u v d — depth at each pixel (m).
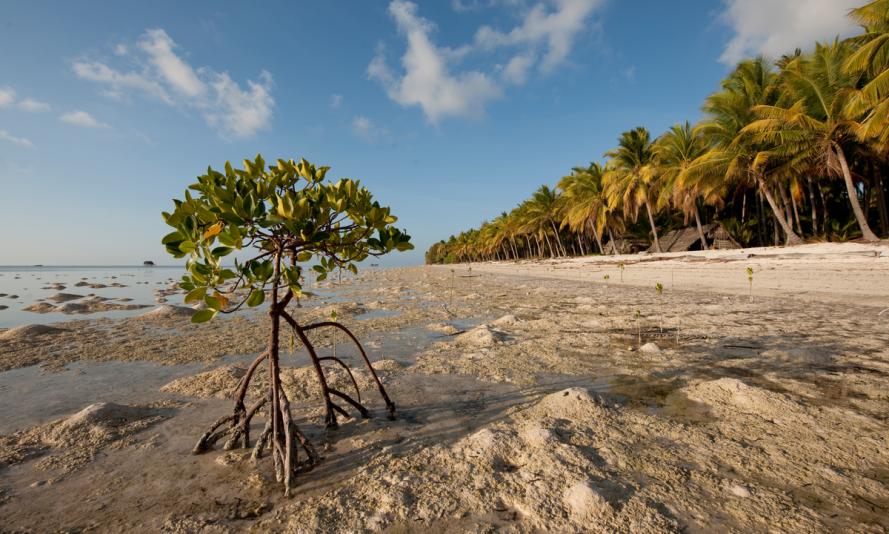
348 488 2.35
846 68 12.95
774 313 8.09
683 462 2.50
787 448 2.63
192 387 4.34
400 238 2.99
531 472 2.44
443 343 6.44
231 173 2.44
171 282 29.08
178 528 2.01
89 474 2.58
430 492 2.27
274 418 2.54
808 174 17.86
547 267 30.41
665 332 6.61
